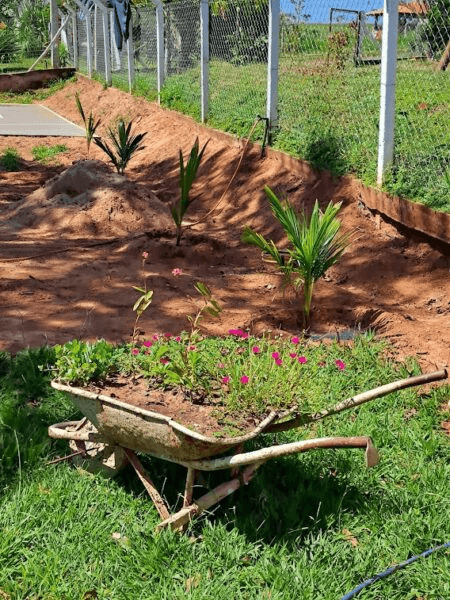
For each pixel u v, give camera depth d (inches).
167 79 647.8
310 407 160.6
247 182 417.1
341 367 181.2
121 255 328.5
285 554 148.9
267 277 300.4
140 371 173.2
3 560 145.6
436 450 183.3
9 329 247.9
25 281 290.7
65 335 243.4
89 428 177.0
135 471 175.6
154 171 525.7
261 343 195.3
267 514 159.6
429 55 387.9
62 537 151.9
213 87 532.4
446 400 204.1
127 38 738.8
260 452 146.6
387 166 321.7
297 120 414.9
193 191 450.0
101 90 840.3
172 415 156.1
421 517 158.9
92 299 274.8
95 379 171.6
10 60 1353.3
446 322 254.2
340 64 392.5
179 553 148.7
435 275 288.2
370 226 327.0
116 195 385.4
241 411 159.0
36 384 208.8
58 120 806.5
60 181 403.9
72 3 1023.0
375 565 145.6
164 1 739.4
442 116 354.9
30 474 173.2
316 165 371.9
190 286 290.0
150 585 141.0
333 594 136.6
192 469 154.5
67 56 1206.3
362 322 258.2
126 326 250.5
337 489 169.0
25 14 1369.3
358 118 373.7
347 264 306.8
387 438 186.5
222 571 144.8
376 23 460.1
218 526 155.0
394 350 232.4
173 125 580.7
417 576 141.6
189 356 166.6
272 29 417.4
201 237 343.3
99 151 619.5
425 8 343.3
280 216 246.1
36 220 385.1
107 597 138.1
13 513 157.2
